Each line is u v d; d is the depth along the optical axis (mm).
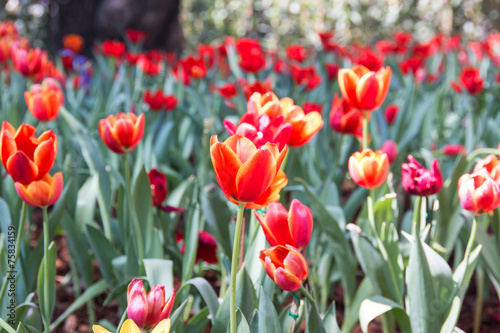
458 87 3387
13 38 4133
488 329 2318
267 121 1271
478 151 1883
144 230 1757
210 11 10336
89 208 2121
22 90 3068
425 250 1433
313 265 2000
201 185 2219
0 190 1968
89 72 4453
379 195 1974
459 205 1899
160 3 5801
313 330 1183
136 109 2945
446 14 10500
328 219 1770
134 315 1061
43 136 1318
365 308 1442
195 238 1694
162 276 1523
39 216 3109
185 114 3008
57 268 2650
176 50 5992
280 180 1104
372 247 1562
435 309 1320
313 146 2633
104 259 1852
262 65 3104
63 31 5938
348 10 9938
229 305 1378
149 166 2344
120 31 5762
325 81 3725
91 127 2973
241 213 1068
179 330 1575
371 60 3441
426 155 2273
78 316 2277
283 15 10203
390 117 2822
